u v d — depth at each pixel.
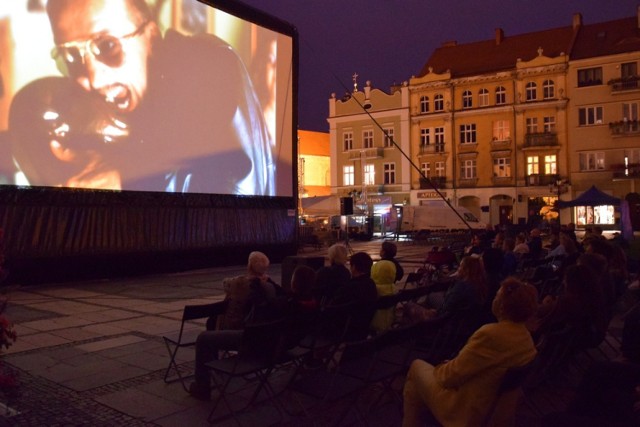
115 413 4.59
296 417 4.48
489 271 6.39
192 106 16.53
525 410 4.68
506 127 41.75
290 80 20.06
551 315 4.73
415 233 33.22
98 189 14.21
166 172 15.84
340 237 33.66
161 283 14.13
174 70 16.03
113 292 12.36
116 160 14.61
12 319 8.81
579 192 39.53
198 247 16.75
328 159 62.47
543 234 32.97
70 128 13.64
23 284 13.02
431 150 43.66
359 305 4.96
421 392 3.50
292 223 20.16
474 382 3.21
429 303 7.07
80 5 13.89
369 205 45.66
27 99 12.84
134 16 15.05
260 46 18.81
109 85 14.45
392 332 3.78
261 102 18.88
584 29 42.00
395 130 45.19
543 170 40.75
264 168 19.05
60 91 13.45
